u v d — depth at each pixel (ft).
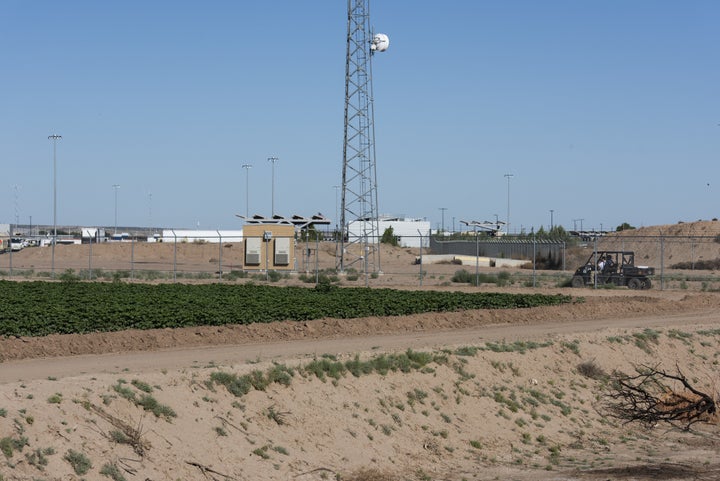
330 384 69.97
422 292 143.54
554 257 280.51
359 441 64.44
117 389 55.88
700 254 295.28
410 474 62.54
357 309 112.16
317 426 63.67
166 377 61.26
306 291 138.31
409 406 72.54
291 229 209.26
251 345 89.71
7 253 337.11
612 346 101.35
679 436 81.41
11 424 47.78
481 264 289.33
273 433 60.70
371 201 205.98
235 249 336.29
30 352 78.18
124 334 86.89
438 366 81.15
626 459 71.05
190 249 329.11
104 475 48.08
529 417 79.15
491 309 126.31
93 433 50.67
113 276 187.21
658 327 116.88
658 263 296.30
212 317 97.71
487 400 78.84
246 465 55.62
